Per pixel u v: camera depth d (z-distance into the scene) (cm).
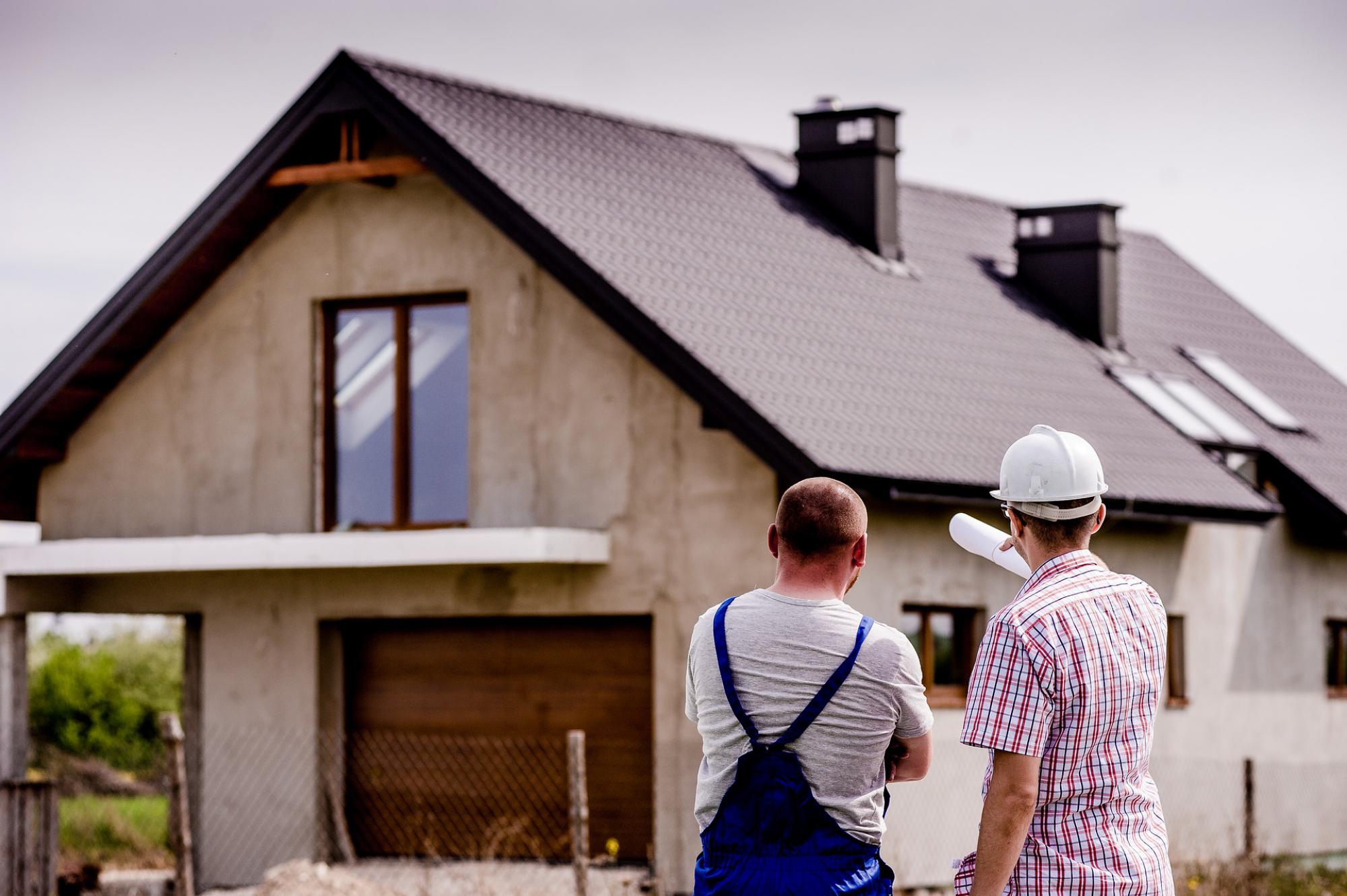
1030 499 415
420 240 1343
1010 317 1667
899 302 1548
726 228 1473
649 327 1199
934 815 1297
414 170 1301
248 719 1388
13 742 1405
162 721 1034
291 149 1338
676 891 1214
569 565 1273
